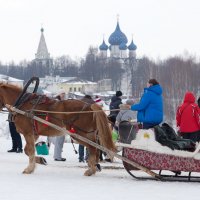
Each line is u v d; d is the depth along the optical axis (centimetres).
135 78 18300
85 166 2192
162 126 1766
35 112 1892
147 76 16638
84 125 1839
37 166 2148
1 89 1970
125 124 1750
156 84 1770
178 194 1445
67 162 2388
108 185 1605
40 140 2780
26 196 1401
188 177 1709
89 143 1788
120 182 1669
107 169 2058
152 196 1416
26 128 1891
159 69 16238
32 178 1747
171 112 10869
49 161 2419
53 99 1914
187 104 1895
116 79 19788
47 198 1373
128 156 1731
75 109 1848
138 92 17150
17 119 1906
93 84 18950
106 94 16225
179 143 1681
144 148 1703
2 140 3875
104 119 1780
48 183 1636
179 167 1678
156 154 1698
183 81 14462
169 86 14212
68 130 1858
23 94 1923
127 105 2278
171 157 1684
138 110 1755
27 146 1891
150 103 1748
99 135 1778
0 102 1980
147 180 1720
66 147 3341
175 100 12294
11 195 1416
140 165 1709
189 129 1878
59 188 1541
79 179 1736
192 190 1512
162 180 1709
